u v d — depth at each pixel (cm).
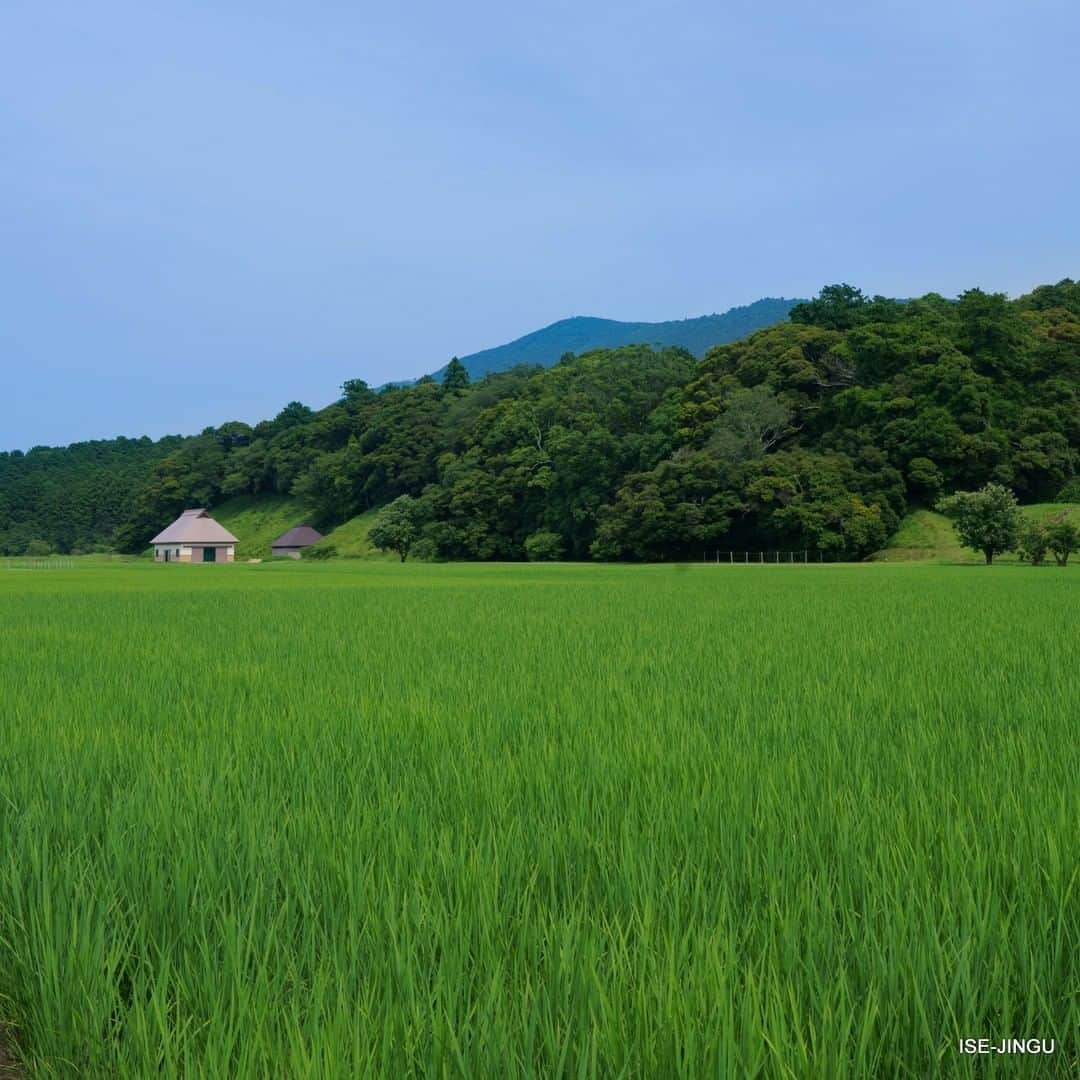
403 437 13812
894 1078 279
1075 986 309
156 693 968
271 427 16588
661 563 8494
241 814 492
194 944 354
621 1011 287
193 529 12838
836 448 9038
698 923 359
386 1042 271
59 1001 321
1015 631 1508
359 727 750
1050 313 10700
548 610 2194
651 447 9762
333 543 13450
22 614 2183
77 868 420
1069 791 523
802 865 413
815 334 10231
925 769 590
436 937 345
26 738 734
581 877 410
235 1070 275
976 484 8975
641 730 718
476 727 750
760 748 662
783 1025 274
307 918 364
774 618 1858
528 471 10788
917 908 358
